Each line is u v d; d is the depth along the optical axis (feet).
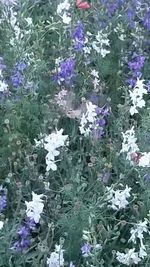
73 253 2.51
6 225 2.43
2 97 3.00
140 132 2.97
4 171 2.82
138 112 3.10
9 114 2.93
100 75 3.38
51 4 3.76
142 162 2.70
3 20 3.43
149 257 2.44
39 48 3.38
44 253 2.39
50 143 2.63
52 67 3.40
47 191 2.68
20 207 2.67
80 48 3.27
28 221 2.48
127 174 2.74
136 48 3.54
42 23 3.54
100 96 3.20
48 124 3.01
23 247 2.42
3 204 2.53
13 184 2.68
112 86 3.37
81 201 2.55
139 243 2.62
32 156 2.80
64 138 2.63
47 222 2.60
